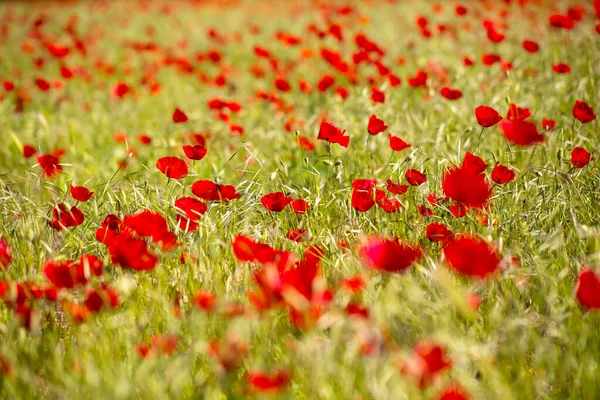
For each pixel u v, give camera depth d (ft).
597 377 11.51
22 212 13.26
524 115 13.88
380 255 11.76
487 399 11.43
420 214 13.12
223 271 12.58
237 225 13.16
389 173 14.15
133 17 38.32
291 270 11.58
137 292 12.34
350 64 21.70
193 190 12.84
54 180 14.73
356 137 15.52
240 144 16.07
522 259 12.42
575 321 11.87
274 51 25.84
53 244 12.98
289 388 11.54
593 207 13.08
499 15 23.61
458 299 11.54
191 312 12.14
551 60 17.03
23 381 11.62
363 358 11.62
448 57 20.84
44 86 17.78
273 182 13.82
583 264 12.37
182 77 23.13
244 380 11.67
